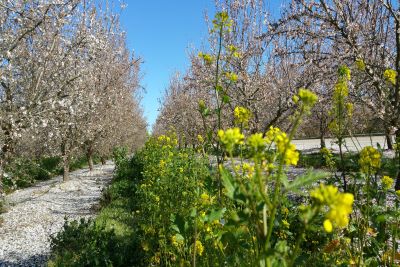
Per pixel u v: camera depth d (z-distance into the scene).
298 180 1.24
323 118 15.29
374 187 2.38
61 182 13.23
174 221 2.01
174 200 4.07
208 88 9.30
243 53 8.54
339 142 2.58
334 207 0.99
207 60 2.91
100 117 14.38
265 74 8.95
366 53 5.57
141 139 30.27
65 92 8.82
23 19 6.80
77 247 4.46
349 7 5.64
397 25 4.90
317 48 6.75
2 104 7.21
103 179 14.19
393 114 4.55
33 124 7.44
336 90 2.47
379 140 17.66
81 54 8.77
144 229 4.01
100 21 11.16
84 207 9.07
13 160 8.43
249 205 1.27
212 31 2.64
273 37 6.39
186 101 15.66
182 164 6.05
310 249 2.57
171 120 17.58
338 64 5.66
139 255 3.76
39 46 7.63
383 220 2.12
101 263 3.69
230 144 1.30
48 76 7.74
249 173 1.80
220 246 2.10
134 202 7.85
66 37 8.23
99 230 4.42
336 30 5.50
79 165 19.61
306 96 1.24
